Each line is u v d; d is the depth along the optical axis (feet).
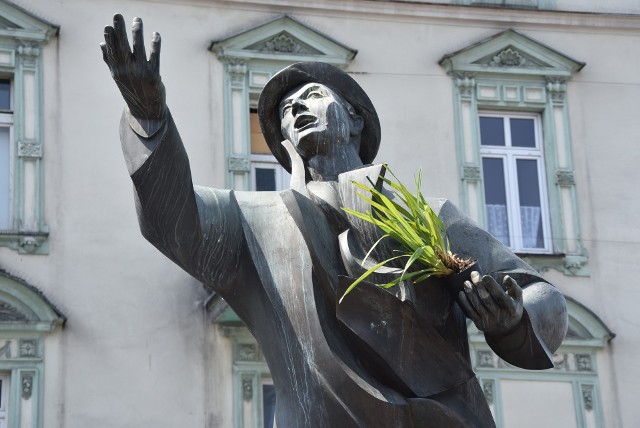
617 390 51.88
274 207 11.96
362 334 11.09
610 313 53.11
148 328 48.75
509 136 55.77
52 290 48.91
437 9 56.13
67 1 52.85
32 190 50.19
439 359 11.19
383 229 11.41
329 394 11.16
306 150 12.26
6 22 52.06
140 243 49.88
